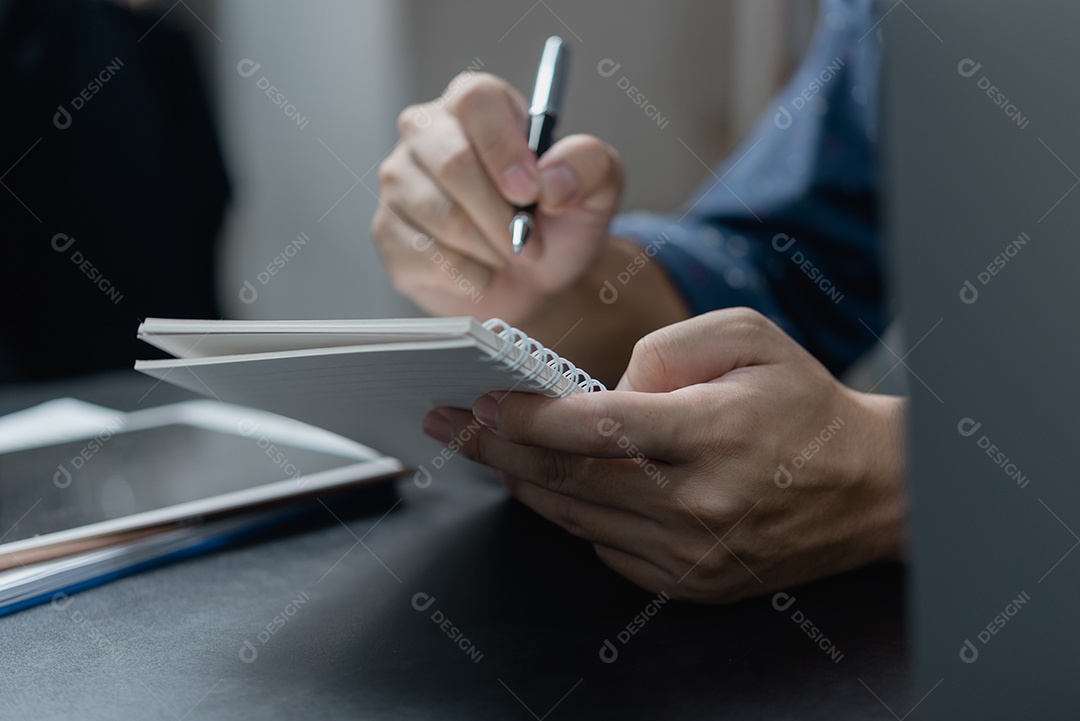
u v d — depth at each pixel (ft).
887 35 0.67
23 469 1.85
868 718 0.91
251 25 6.17
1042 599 0.66
